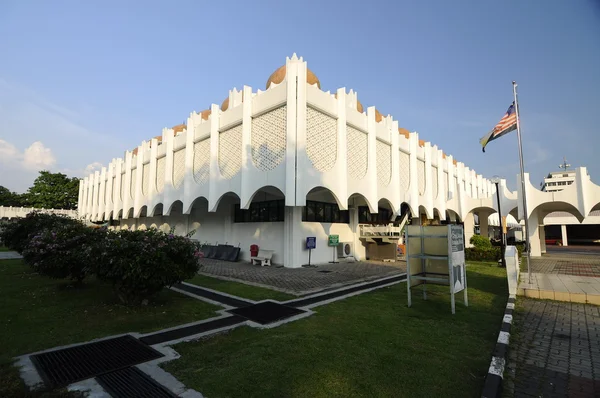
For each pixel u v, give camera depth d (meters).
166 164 20.67
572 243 41.75
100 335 5.14
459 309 6.98
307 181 13.06
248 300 7.76
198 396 3.31
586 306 7.30
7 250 21.00
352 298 8.10
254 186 14.40
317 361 4.14
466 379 3.72
